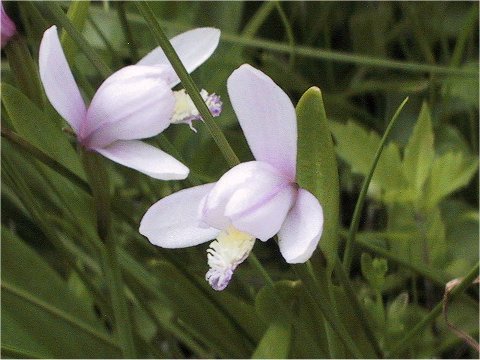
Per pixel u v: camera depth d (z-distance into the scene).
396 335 0.27
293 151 0.21
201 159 0.33
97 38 0.34
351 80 0.37
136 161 0.22
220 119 0.33
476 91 0.32
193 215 0.22
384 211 0.32
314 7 0.37
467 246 0.30
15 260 0.29
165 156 0.22
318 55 0.30
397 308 0.27
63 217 0.29
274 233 0.21
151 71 0.23
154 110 0.22
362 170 0.29
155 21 0.21
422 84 0.34
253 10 0.38
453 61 0.32
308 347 0.26
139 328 0.30
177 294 0.27
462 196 0.33
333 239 0.22
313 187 0.22
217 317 0.27
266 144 0.21
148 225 0.22
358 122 0.35
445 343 0.29
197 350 0.29
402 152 0.34
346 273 0.23
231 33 0.34
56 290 0.29
